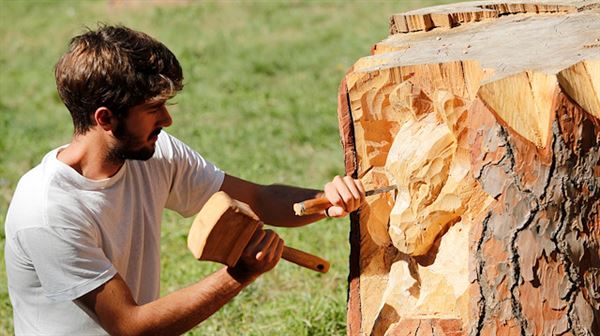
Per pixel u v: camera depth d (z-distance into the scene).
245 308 6.75
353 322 4.23
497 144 3.57
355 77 4.00
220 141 10.92
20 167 10.68
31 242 3.83
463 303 3.84
